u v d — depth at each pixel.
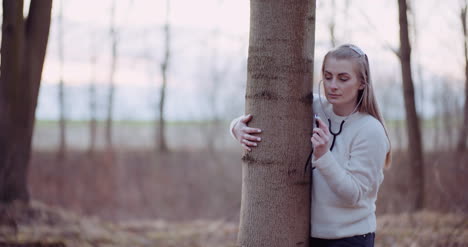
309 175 2.04
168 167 15.35
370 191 2.09
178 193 12.91
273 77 1.95
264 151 1.97
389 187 6.83
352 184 1.95
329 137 1.92
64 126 17.45
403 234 4.96
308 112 2.01
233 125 2.19
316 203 2.09
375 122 2.09
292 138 1.96
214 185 13.78
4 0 5.70
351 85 2.03
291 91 1.95
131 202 11.48
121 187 12.50
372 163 2.04
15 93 5.89
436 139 8.65
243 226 2.04
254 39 1.99
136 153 16.81
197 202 12.17
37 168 12.63
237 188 13.55
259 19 1.97
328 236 2.07
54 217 5.80
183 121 20.67
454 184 5.64
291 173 1.97
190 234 6.38
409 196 6.40
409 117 7.02
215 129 20.09
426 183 6.48
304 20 1.96
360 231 2.07
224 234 6.29
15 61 5.82
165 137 19.08
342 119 2.13
